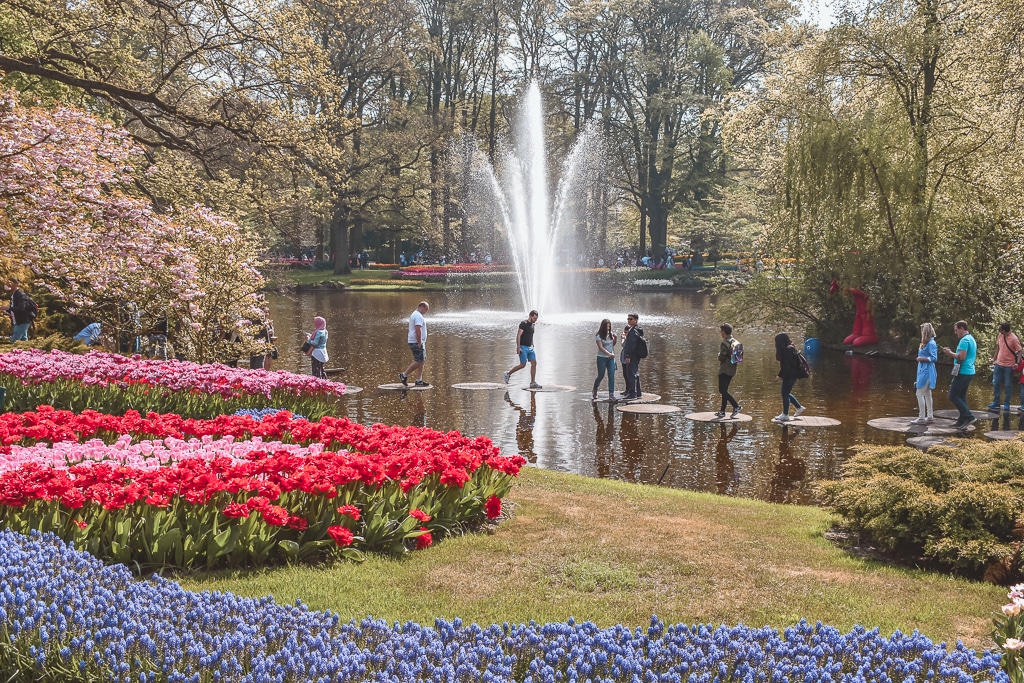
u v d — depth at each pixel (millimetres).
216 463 6723
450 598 5781
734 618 5582
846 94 27656
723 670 3994
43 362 12297
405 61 53938
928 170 25531
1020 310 20203
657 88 63969
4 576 4680
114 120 25531
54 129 15664
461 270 62062
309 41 22188
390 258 79750
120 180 18797
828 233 26641
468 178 62031
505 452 12789
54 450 7465
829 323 28203
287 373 13383
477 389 18641
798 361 15352
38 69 19359
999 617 4828
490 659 4051
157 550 6008
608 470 11750
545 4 63125
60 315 21062
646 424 14898
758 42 58938
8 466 6863
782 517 8578
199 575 5980
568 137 66625
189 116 21938
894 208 25703
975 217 24016
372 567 6371
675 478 11305
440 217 64312
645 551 6953
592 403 17000
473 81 66688
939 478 7691
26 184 15445
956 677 4047
